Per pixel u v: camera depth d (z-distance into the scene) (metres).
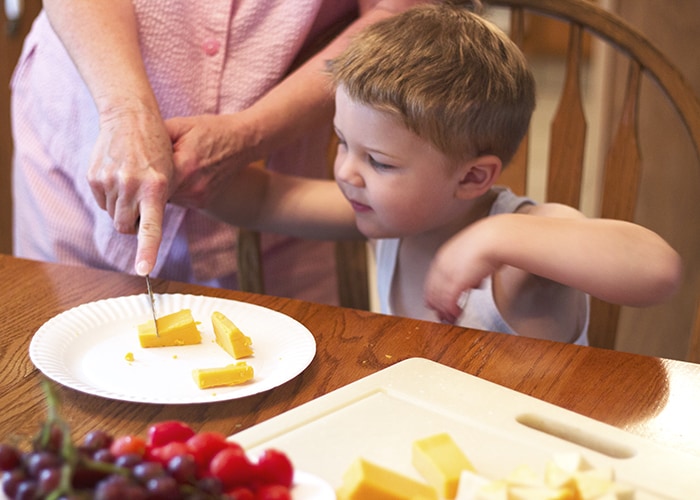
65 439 0.48
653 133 1.78
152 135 1.08
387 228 1.18
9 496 0.49
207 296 1.00
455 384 0.78
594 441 0.72
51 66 1.41
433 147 1.11
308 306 0.99
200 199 1.19
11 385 0.79
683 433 0.74
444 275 1.02
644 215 1.83
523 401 0.76
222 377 0.79
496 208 1.25
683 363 0.86
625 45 1.25
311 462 0.66
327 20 1.36
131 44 1.21
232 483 0.54
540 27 4.98
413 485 0.59
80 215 1.44
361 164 1.14
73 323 0.89
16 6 2.13
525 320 1.18
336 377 0.82
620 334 1.85
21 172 1.49
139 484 0.48
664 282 1.04
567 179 1.33
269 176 1.34
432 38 1.11
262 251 1.46
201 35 1.30
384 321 0.95
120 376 0.81
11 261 1.09
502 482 0.56
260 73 1.32
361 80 1.08
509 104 1.14
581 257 1.02
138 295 0.98
